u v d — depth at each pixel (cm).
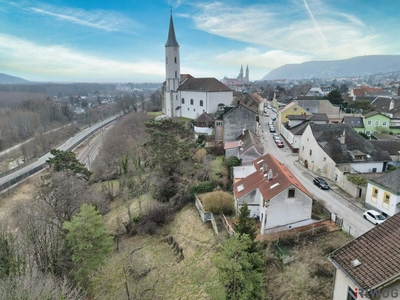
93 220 2434
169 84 7425
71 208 3055
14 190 4938
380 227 1288
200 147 4731
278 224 2306
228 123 4734
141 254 2766
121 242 3066
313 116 5388
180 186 3369
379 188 2564
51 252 2508
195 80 7181
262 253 1934
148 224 3131
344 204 2797
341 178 3184
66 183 3206
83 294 2269
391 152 3753
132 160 4694
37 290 1664
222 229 2509
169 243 2852
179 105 7500
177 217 3153
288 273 1834
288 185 2241
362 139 3600
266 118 7806
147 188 3878
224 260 1588
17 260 2223
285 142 5375
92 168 5484
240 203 2611
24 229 2603
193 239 2680
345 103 7731
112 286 2403
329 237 2148
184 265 2416
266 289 1770
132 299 2164
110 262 2731
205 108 6525
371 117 5547
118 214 3631
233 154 4156
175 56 7288
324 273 1781
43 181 4228
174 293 2159
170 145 3744
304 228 2284
